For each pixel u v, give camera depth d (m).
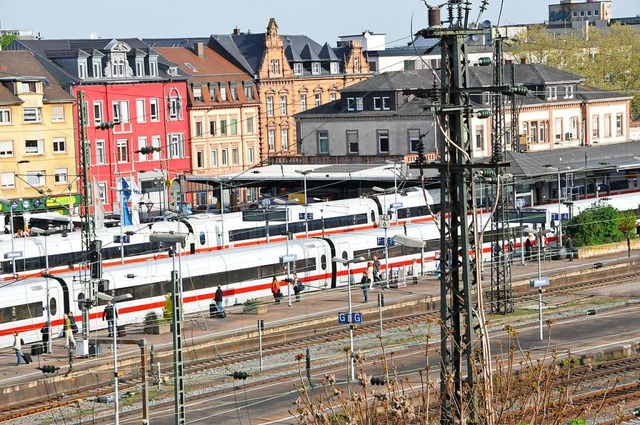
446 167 51.25
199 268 120.12
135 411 83.88
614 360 94.12
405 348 100.75
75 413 85.00
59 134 188.62
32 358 101.75
